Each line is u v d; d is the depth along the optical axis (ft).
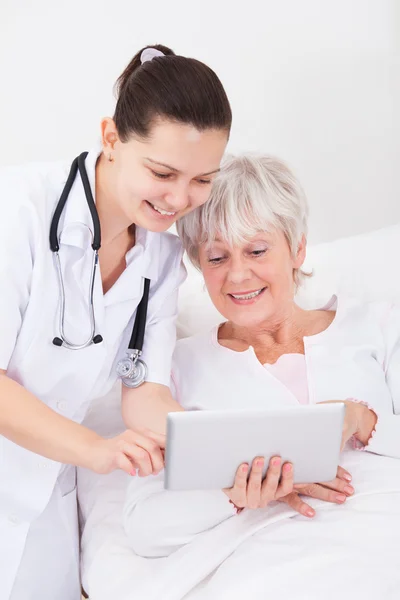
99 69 7.34
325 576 4.01
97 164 4.52
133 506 4.89
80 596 5.21
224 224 4.89
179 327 6.43
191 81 3.84
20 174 4.53
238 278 4.96
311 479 4.21
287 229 5.01
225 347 5.38
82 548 5.24
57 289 4.41
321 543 4.25
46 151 7.53
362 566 4.02
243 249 4.96
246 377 5.19
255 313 5.08
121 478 5.48
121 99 4.00
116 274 4.86
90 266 4.52
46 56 7.29
